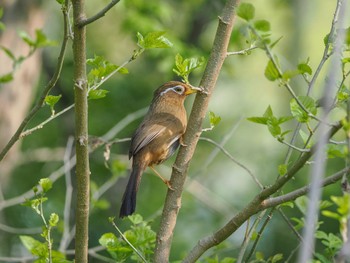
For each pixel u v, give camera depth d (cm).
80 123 664
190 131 725
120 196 1900
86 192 683
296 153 2038
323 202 788
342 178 594
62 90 2011
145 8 1723
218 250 935
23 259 1027
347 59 622
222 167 2269
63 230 1078
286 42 2062
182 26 1939
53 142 2089
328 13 2391
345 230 527
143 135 922
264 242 1773
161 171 2009
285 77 581
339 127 573
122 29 1750
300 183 1692
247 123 2373
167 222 720
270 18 2194
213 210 1808
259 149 2314
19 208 1975
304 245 526
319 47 2378
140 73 2052
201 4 1864
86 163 675
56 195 2002
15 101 1492
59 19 2097
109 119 1992
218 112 2438
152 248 836
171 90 961
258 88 2478
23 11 1455
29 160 1756
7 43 1435
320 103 654
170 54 1611
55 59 1989
